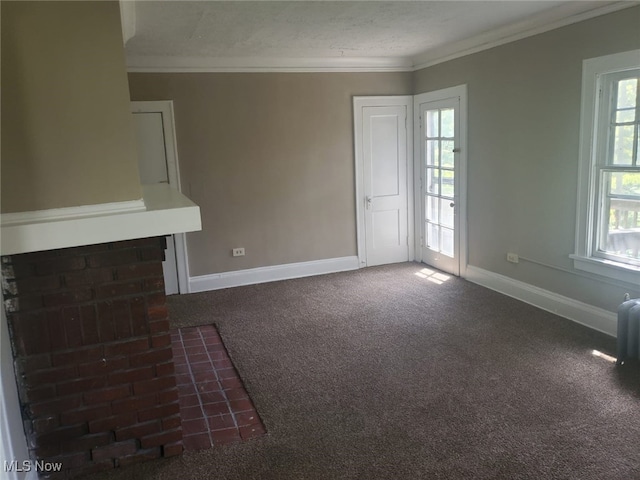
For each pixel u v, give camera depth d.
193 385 3.31
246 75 5.25
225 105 5.22
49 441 2.35
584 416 2.77
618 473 2.31
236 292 5.31
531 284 4.50
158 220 2.20
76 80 2.08
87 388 2.37
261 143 5.41
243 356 3.73
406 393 3.10
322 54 5.28
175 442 2.56
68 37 2.05
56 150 2.08
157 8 3.36
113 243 2.30
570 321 4.08
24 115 2.03
